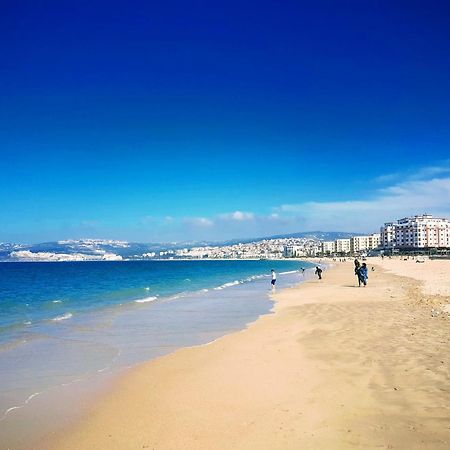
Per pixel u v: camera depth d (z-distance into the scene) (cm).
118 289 4647
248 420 796
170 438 733
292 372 1094
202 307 2712
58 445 718
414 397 865
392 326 1662
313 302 2764
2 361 1284
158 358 1318
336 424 755
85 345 1523
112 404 910
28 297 3681
